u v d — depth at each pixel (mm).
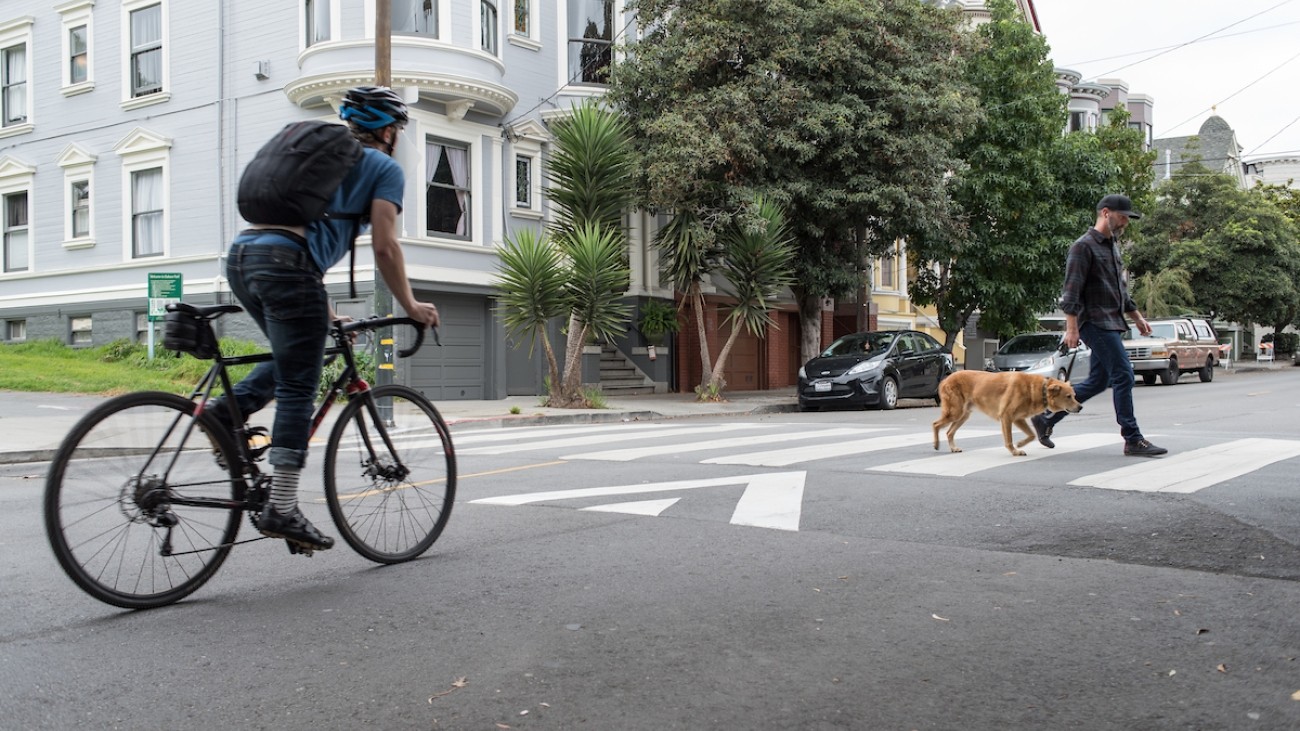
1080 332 7688
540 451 9469
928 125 20516
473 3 19266
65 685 3051
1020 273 26500
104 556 3793
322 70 18547
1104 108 49719
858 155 20156
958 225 23375
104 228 22828
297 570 4504
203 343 4074
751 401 20578
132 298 22109
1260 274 41594
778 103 19031
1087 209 26891
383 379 14492
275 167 3840
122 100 22234
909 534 5047
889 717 2783
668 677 3088
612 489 6691
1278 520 5020
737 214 18875
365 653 3334
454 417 15305
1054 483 6383
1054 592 3949
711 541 4973
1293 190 53000
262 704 2898
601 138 17297
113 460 3820
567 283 17078
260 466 4242
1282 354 54969
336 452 4426
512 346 20719
